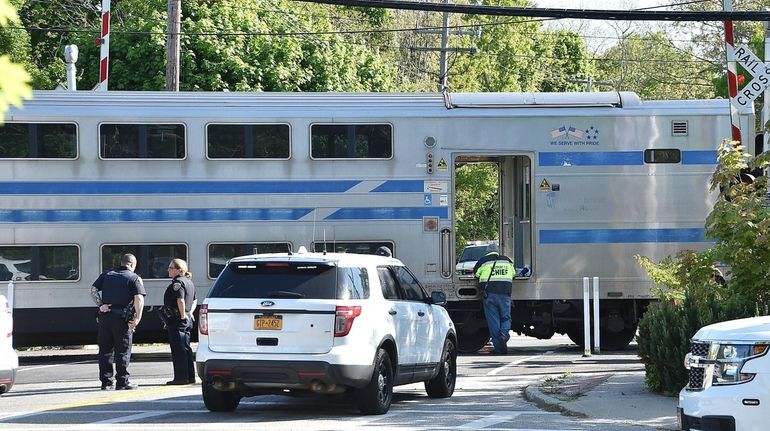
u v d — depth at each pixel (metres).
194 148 80.56
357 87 147.25
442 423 45.94
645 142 82.44
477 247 113.50
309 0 67.50
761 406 34.56
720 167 55.03
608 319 84.12
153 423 46.53
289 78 132.50
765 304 52.66
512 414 49.34
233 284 47.72
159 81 124.81
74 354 91.88
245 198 80.81
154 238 79.94
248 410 51.41
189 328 64.38
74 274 79.12
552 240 81.81
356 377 46.69
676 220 82.31
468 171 165.25
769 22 89.38
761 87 76.44
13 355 56.50
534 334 86.88
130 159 80.00
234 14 129.50
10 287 76.56
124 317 61.47
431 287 81.25
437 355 55.28
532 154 82.25
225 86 126.56
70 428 44.97
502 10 69.38
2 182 78.69
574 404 50.47
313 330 46.44
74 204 79.31
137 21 128.62
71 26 151.62
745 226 52.75
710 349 36.25
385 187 81.50
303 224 81.00
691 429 36.31
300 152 81.31
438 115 82.00
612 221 82.06
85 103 79.94
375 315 48.31
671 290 67.62
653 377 54.06
